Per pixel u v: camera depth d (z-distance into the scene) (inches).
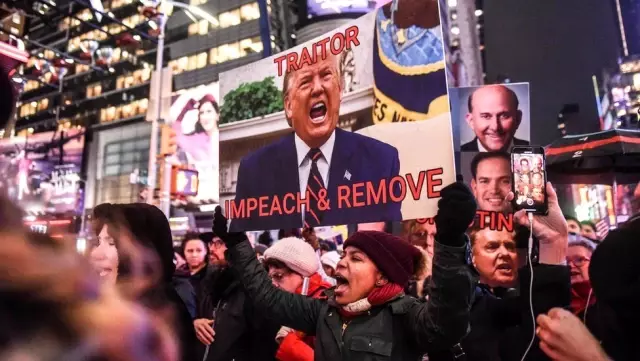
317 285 130.0
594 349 53.4
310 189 101.2
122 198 1611.7
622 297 51.9
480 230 176.1
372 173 91.4
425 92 84.7
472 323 107.5
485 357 105.0
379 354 77.0
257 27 1793.8
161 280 84.0
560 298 72.5
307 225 101.0
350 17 1338.6
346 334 81.0
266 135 111.0
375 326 79.5
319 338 85.3
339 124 97.9
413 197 85.4
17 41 293.9
